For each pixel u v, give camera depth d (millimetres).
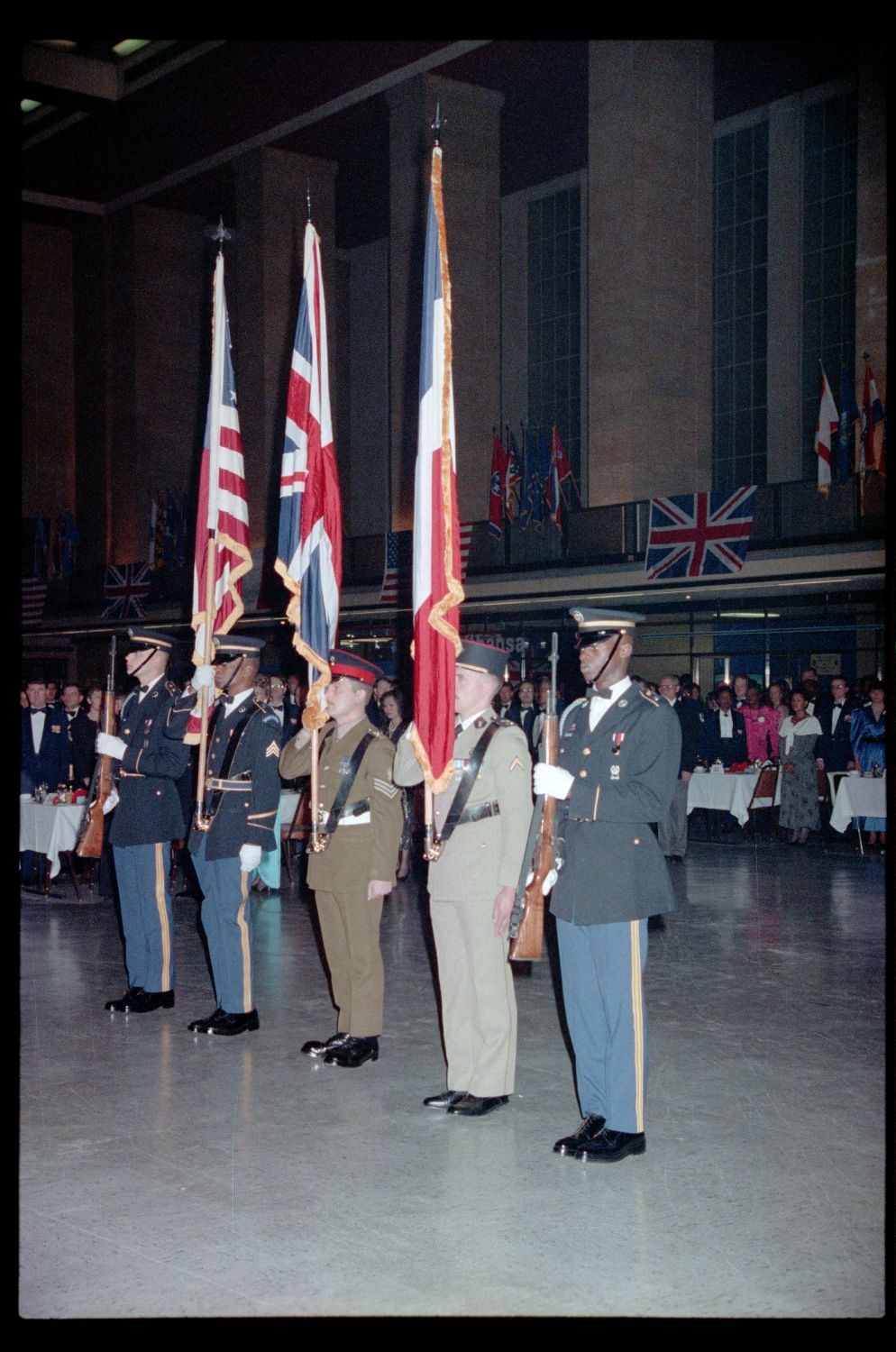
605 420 22812
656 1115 5066
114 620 31688
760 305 25094
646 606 21609
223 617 7012
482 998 5109
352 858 5801
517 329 29438
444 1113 5094
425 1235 3895
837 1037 6230
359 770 5879
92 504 34938
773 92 24469
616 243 22703
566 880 4645
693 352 23250
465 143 25578
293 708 14672
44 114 29594
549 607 22016
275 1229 3939
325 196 29781
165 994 6836
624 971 4574
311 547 6035
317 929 9078
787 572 18547
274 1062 5812
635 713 4660
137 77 27016
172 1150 4656
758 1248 3801
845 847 14156
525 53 23953
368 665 6016
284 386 29094
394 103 25766
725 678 21250
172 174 31953
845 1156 4605
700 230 23391
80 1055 5922
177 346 34188
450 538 5215
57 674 34438
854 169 23609
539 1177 4391
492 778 5184
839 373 23906
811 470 24203
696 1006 6840
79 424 35438
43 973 7754
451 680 5141
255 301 29141
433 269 5359
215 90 26672
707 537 18984
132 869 6781
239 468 7098
